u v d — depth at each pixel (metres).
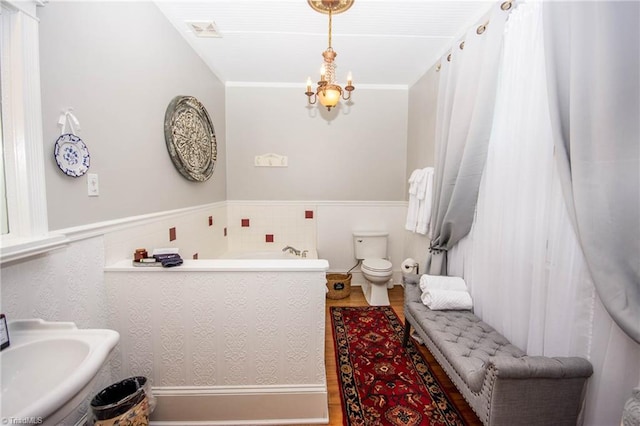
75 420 1.23
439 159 2.24
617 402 1.09
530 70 1.43
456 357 1.42
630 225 0.97
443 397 1.68
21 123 0.98
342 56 2.62
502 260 1.64
